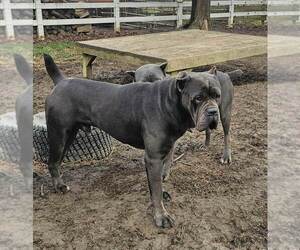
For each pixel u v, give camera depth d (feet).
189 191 9.01
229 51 15.90
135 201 8.60
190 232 7.45
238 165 10.41
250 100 16.17
